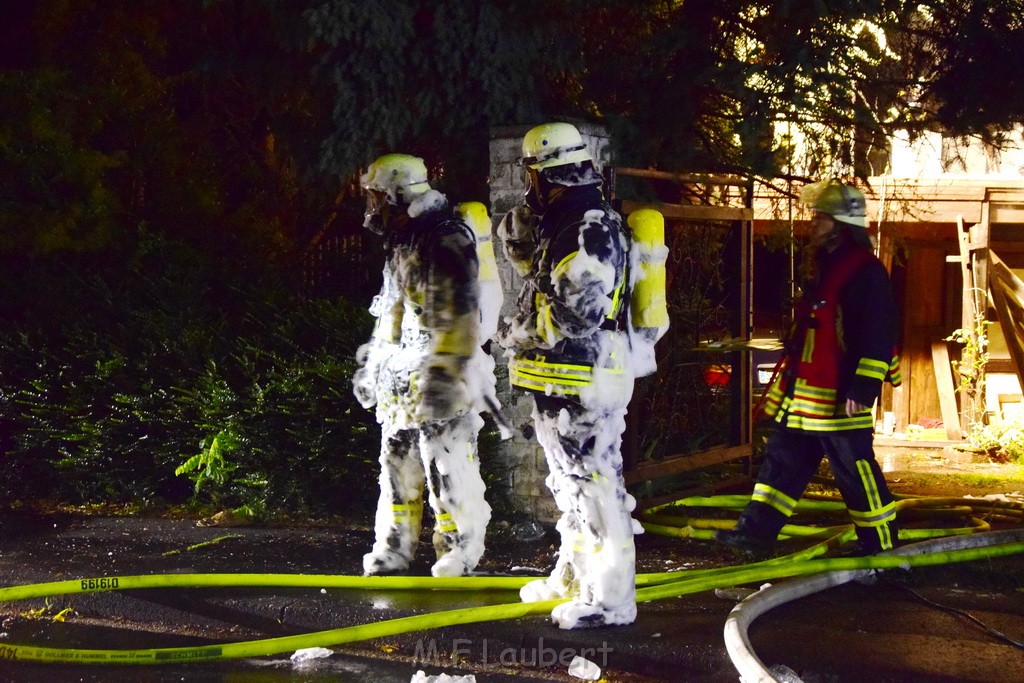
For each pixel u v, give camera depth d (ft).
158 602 17.89
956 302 36.86
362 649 16.37
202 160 33.73
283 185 35.27
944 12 23.59
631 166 23.79
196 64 29.91
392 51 23.45
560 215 15.43
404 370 17.71
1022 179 34.12
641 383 22.26
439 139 26.07
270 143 35.40
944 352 36.68
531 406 21.80
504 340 16.22
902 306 37.45
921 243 36.99
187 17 32.04
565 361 15.47
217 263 31.53
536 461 21.74
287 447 23.12
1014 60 23.18
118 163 30.71
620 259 15.34
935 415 37.45
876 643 15.15
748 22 23.97
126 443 24.89
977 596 17.34
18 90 29.22
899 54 25.05
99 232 29.58
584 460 15.72
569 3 23.07
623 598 15.93
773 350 22.90
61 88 29.89
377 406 18.39
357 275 33.68
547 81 24.71
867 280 17.83
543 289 15.31
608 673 15.17
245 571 19.29
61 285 28.48
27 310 28.19
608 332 15.61
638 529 16.14
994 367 36.55
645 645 15.14
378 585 18.01
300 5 24.34
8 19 31.32
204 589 17.94
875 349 17.70
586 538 15.97
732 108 26.45
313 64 27.14
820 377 18.30
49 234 28.63
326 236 35.04
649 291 15.88
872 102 25.34
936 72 24.80
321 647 16.26
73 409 25.09
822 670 14.11
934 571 18.44
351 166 24.27
